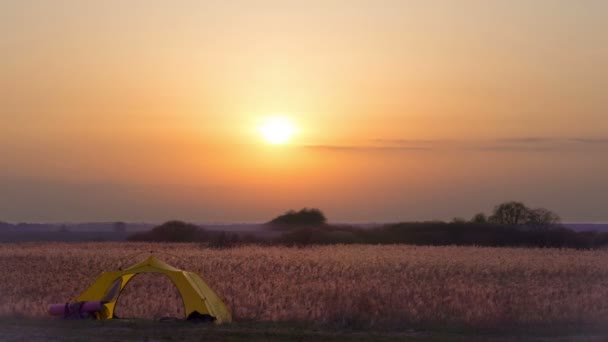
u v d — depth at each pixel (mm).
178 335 21000
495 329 23156
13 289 35719
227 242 84375
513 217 103438
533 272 46406
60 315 24969
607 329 23234
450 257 58688
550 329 23156
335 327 23547
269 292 32969
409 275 43594
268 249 72688
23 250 71312
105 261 54562
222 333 21359
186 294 24719
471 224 101250
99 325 22953
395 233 99625
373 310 26281
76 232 160750
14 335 21141
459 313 26125
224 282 37656
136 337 20688
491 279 41781
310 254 62500
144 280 38750
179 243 92750
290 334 21203
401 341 20359
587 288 36094
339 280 39469
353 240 94938
